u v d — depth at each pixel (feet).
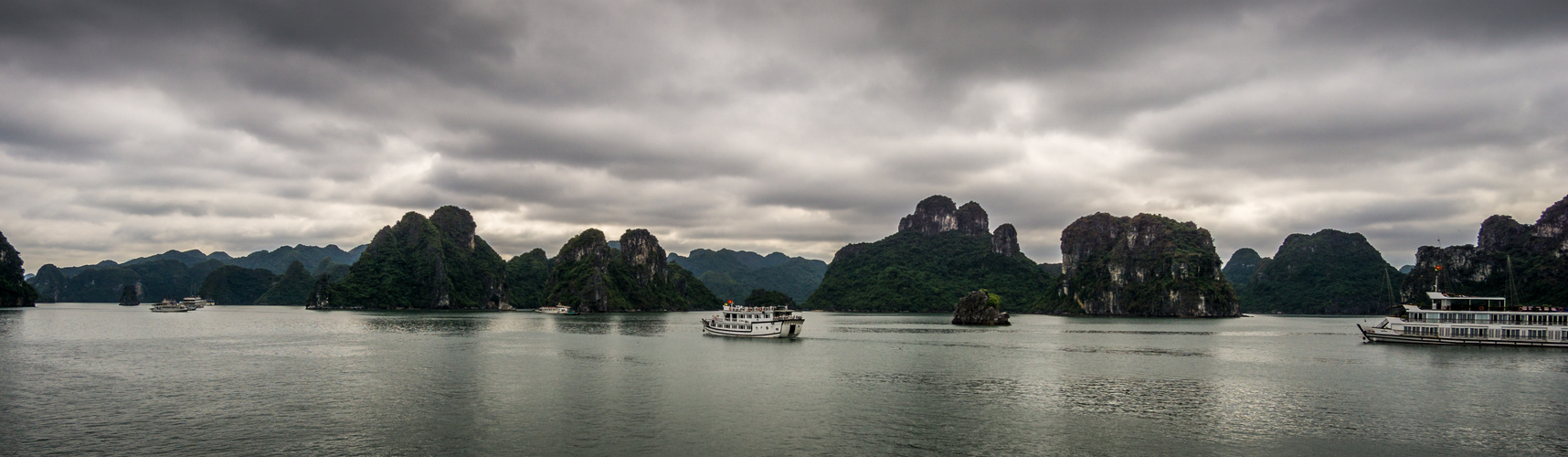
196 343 390.42
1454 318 386.32
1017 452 153.79
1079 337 492.13
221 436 163.43
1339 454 154.20
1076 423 181.06
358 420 180.86
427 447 155.02
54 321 618.85
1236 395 222.69
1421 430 174.70
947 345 410.93
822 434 168.35
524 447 155.33
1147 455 152.46
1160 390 231.30
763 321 451.94
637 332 532.32
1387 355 342.44
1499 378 257.14
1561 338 355.97
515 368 279.28
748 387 234.17
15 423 174.70
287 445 155.94
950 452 153.69
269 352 342.03
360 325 598.34
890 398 215.10
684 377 257.14
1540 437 168.66
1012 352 361.92
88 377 248.32
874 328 631.15
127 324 589.73
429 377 252.42
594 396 215.31
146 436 163.22
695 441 160.66
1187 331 596.29
